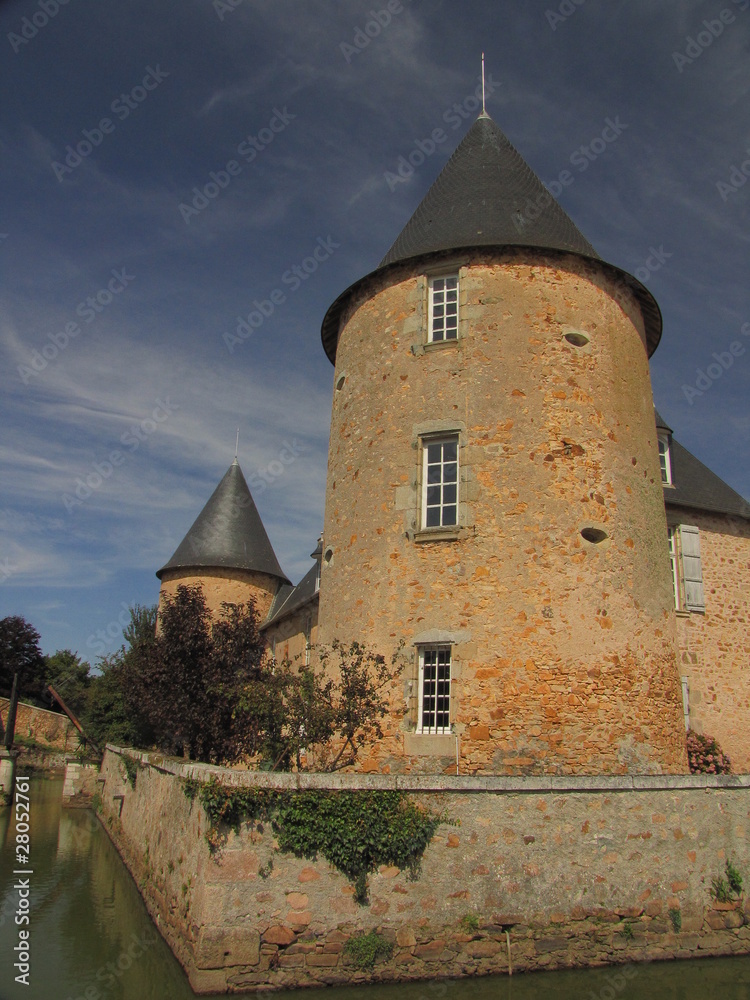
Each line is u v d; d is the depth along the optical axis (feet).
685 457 55.06
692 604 49.11
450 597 35.06
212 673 42.01
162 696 42.86
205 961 21.79
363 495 39.27
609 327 40.52
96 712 74.79
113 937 29.45
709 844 28.02
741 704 48.57
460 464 36.78
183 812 27.30
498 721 33.14
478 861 24.85
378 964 22.97
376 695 34.09
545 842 25.63
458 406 37.70
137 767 42.96
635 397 40.65
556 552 35.32
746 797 29.27
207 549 89.04
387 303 41.70
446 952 23.70
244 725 39.45
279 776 23.71
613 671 34.50
